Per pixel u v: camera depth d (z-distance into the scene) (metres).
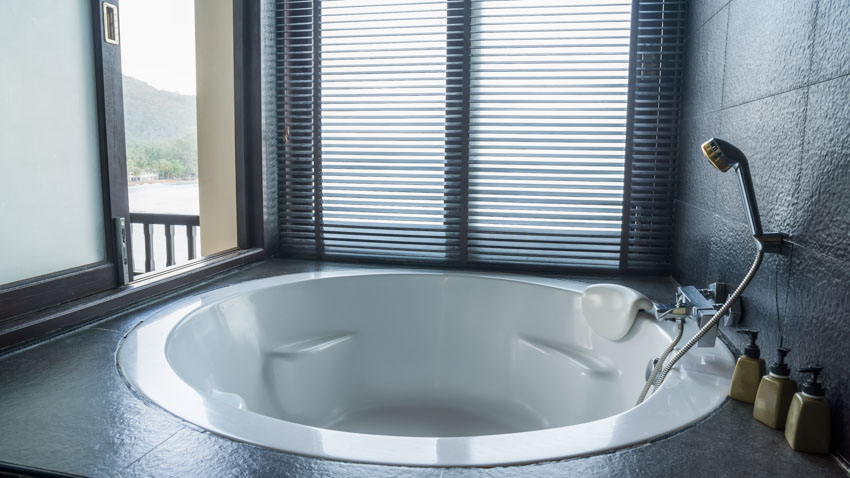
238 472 0.91
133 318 1.68
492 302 2.23
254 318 2.01
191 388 1.23
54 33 1.57
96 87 1.71
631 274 2.38
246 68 2.47
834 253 1.00
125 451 0.97
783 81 1.25
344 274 2.29
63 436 1.02
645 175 2.34
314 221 2.63
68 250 1.65
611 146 2.37
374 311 2.29
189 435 1.03
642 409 1.15
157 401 1.16
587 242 2.39
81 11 1.65
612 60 2.28
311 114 2.60
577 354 1.99
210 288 2.07
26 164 1.51
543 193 2.40
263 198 2.55
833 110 1.02
